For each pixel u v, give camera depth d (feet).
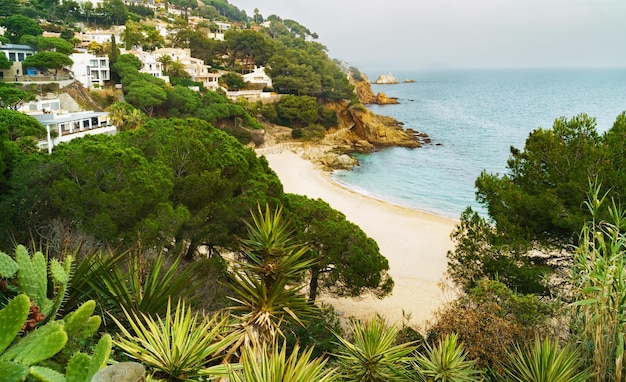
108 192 55.01
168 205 54.44
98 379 11.53
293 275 29.22
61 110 171.94
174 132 66.85
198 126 72.38
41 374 12.50
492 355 33.81
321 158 237.25
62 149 65.62
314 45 589.32
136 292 26.78
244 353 19.80
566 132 55.88
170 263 46.47
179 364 20.38
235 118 257.14
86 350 21.22
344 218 74.02
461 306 41.34
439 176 212.64
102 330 24.88
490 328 35.12
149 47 353.72
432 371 29.91
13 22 289.12
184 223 57.47
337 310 79.71
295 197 77.36
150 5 592.19
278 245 29.14
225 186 63.26
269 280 28.99
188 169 62.28
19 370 12.25
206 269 45.55
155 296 26.21
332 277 68.64
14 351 13.17
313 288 70.38
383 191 185.37
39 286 17.81
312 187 185.68
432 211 158.51
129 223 54.24
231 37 395.96
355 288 69.26
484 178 59.06
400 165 234.99
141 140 67.97
